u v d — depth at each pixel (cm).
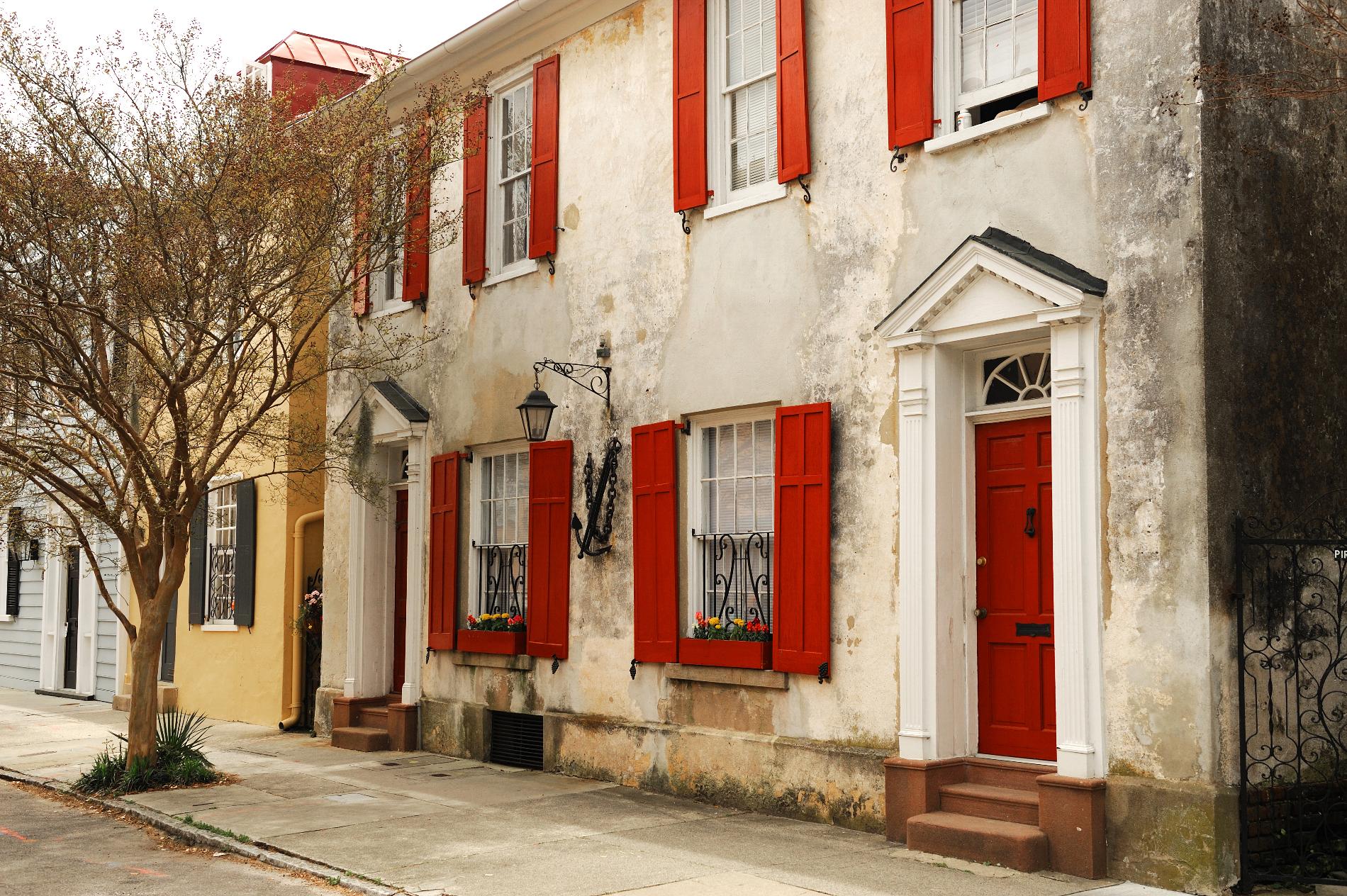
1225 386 746
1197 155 748
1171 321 752
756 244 1031
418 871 795
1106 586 774
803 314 987
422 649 1388
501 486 1320
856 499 934
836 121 974
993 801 825
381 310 1512
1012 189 848
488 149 1345
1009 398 881
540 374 1252
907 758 870
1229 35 773
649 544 1098
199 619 1747
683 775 1056
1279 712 754
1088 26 805
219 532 1736
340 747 1408
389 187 1187
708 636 1037
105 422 1342
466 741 1304
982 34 895
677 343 1100
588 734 1156
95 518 1254
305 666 1591
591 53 1220
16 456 1087
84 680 2075
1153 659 747
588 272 1202
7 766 1323
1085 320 790
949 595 878
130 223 1078
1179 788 725
